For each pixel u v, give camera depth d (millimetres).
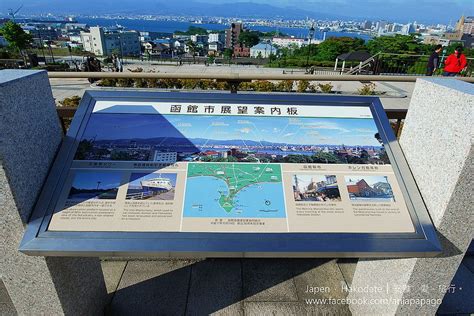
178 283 2584
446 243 1734
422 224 1646
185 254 1504
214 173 1760
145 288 2527
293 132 1957
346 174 1794
